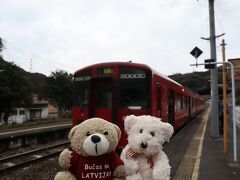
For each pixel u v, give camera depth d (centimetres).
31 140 1766
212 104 1563
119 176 391
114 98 1095
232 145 1348
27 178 903
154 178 400
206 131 1930
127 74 1106
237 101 2672
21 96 4406
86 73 1164
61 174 386
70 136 388
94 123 384
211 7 1580
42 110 6425
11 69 4303
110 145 380
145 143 405
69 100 6250
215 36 1573
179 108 1806
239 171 874
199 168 904
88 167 380
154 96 1113
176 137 1631
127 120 429
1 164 1097
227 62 1095
